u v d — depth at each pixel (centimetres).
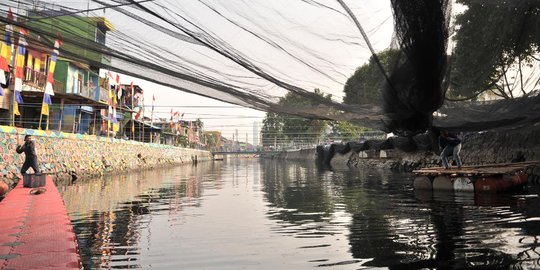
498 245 607
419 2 400
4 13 390
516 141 1844
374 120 659
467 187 1333
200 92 571
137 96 4359
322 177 2420
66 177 2186
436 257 558
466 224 779
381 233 733
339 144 4306
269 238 721
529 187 1454
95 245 682
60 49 448
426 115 584
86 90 2888
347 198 1295
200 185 1981
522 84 614
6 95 2067
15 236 623
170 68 480
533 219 805
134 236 752
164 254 619
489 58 518
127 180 2316
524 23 505
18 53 1895
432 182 1470
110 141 3047
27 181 1332
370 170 3086
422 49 442
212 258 591
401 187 1625
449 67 478
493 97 647
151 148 4288
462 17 456
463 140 2298
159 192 1614
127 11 383
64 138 2298
